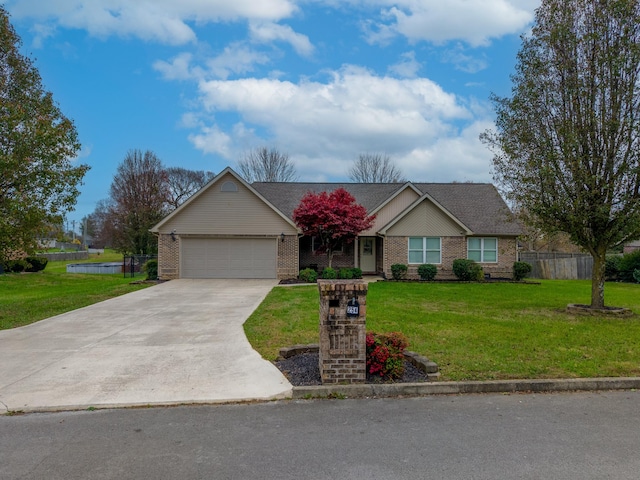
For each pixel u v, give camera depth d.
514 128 11.52
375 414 4.75
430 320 9.75
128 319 10.29
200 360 6.74
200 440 4.10
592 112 10.45
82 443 4.04
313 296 14.15
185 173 46.91
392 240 21.30
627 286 19.42
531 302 12.93
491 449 3.89
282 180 42.38
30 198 10.63
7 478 3.40
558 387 5.52
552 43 11.00
